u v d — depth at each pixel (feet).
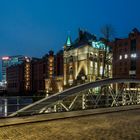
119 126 38.52
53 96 67.10
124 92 83.82
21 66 485.56
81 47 243.81
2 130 34.68
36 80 424.87
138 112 60.03
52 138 29.73
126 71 240.94
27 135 31.45
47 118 44.83
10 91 529.04
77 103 78.02
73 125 39.29
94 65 236.22
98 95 77.41
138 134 32.27
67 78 263.49
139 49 231.09
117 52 252.62
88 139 29.17
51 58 366.84
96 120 45.06
